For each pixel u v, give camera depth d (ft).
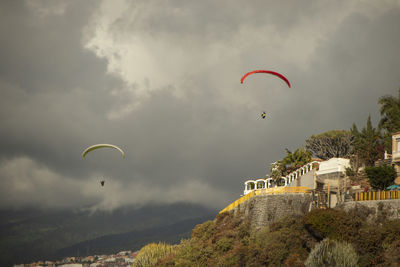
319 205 229.04
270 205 241.96
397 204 188.14
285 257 197.67
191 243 270.87
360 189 239.91
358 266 166.09
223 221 269.64
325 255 174.19
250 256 209.67
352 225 184.96
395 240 169.78
